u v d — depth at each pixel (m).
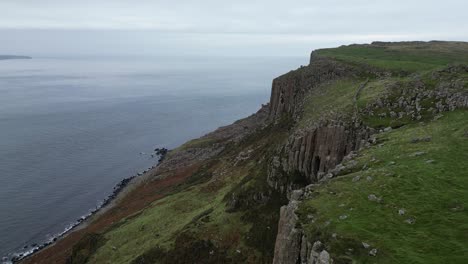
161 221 75.25
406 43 150.88
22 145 189.00
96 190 131.88
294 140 60.62
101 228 89.00
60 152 179.25
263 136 109.31
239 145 123.88
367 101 52.50
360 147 42.06
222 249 54.88
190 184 100.56
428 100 44.56
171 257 57.22
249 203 63.59
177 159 148.38
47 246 91.00
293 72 122.81
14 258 86.31
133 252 65.06
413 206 23.62
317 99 76.25
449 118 38.41
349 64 90.88
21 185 133.88
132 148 191.75
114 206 112.38
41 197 123.81
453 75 47.53
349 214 24.00
